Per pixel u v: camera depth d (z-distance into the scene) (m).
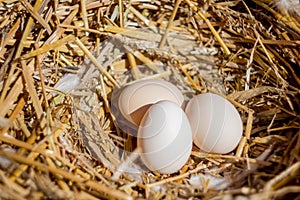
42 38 0.51
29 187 0.38
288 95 0.48
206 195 0.41
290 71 0.49
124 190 0.43
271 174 0.42
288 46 0.49
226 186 0.43
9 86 0.47
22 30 0.50
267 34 0.51
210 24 0.52
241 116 0.49
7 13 0.50
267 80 0.50
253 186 0.41
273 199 0.38
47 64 0.50
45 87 0.48
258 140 0.47
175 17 0.55
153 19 0.55
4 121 0.44
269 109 0.48
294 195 0.39
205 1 0.53
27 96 0.47
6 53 0.49
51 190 0.38
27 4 0.49
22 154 0.41
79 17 0.52
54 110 0.47
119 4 0.52
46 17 0.50
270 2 0.51
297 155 0.41
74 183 0.40
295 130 0.46
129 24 0.54
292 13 0.50
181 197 0.42
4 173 0.39
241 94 0.50
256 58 0.51
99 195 0.40
